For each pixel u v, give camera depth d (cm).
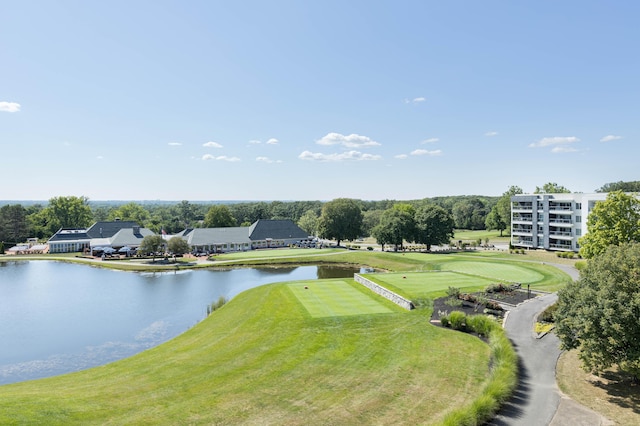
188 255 10712
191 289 6525
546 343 3022
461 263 7612
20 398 2294
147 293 6222
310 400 2242
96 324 4597
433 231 10638
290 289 5378
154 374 2744
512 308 4006
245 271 8344
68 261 10075
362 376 2561
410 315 3959
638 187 14712
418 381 2464
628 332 2100
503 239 14088
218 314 4572
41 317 4888
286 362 2856
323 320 3866
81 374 2917
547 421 1939
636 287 2148
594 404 2098
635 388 2255
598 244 5653
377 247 12444
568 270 6519
